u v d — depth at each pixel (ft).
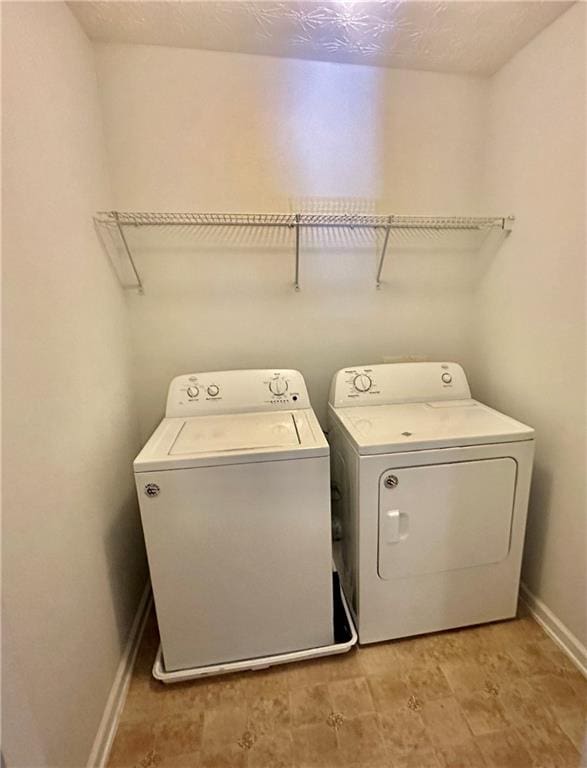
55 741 3.03
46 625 3.01
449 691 4.31
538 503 5.22
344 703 4.21
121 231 5.16
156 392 6.00
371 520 4.47
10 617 2.57
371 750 3.78
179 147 5.30
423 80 5.60
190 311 5.84
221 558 4.20
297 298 6.06
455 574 4.84
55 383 3.40
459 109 5.77
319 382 6.41
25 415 2.90
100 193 4.86
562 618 4.87
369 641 4.87
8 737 2.53
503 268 5.70
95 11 4.25
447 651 4.80
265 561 4.29
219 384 5.40
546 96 4.67
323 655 4.70
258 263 5.83
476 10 4.29
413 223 5.96
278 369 5.72
